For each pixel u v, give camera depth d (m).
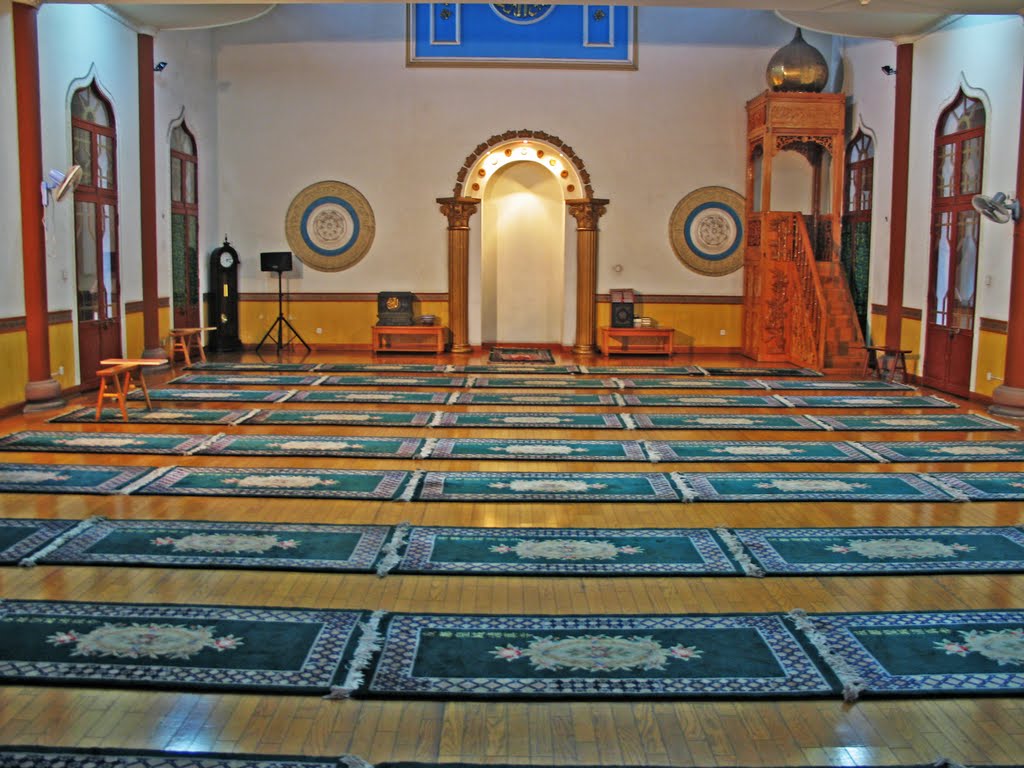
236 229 13.88
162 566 4.70
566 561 4.85
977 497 6.10
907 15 10.62
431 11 13.60
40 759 3.01
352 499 5.95
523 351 14.04
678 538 5.24
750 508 5.86
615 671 3.64
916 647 3.87
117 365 8.82
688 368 12.23
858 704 3.44
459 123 13.75
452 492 6.13
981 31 9.98
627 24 13.68
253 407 9.20
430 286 13.97
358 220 13.85
